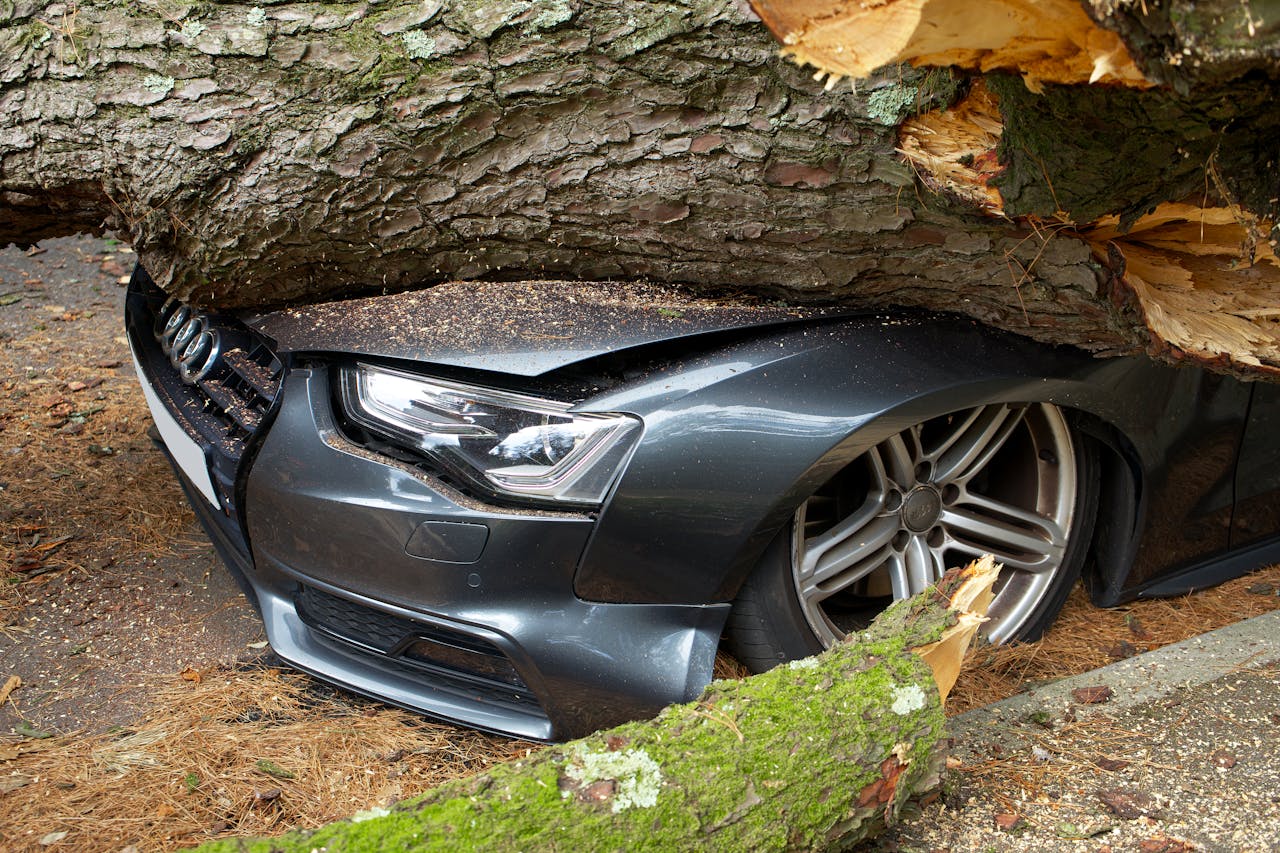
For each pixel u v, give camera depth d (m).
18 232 2.93
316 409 2.47
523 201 2.49
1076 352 2.65
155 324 3.38
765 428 2.29
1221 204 1.91
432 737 2.51
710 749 1.89
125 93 2.54
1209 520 3.17
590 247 2.56
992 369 2.50
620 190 2.41
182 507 3.68
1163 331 2.26
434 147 2.45
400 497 2.31
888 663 2.10
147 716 2.59
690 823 1.79
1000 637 2.88
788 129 2.24
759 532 2.32
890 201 2.26
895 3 1.57
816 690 2.03
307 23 2.44
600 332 2.37
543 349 2.32
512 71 2.34
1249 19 1.39
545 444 2.29
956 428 2.71
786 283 2.50
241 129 2.50
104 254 6.26
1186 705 2.62
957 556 3.00
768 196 2.33
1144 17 1.45
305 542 2.47
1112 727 2.53
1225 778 2.35
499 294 2.58
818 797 1.91
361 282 2.77
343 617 2.59
